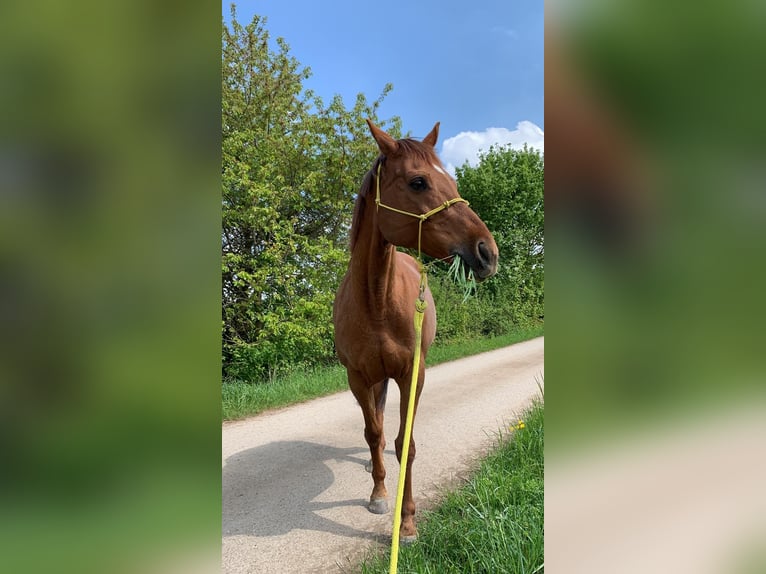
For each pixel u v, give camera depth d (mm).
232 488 3324
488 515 2396
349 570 2309
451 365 8820
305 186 8680
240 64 8703
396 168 2238
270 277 8055
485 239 2035
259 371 7520
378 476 2943
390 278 2502
